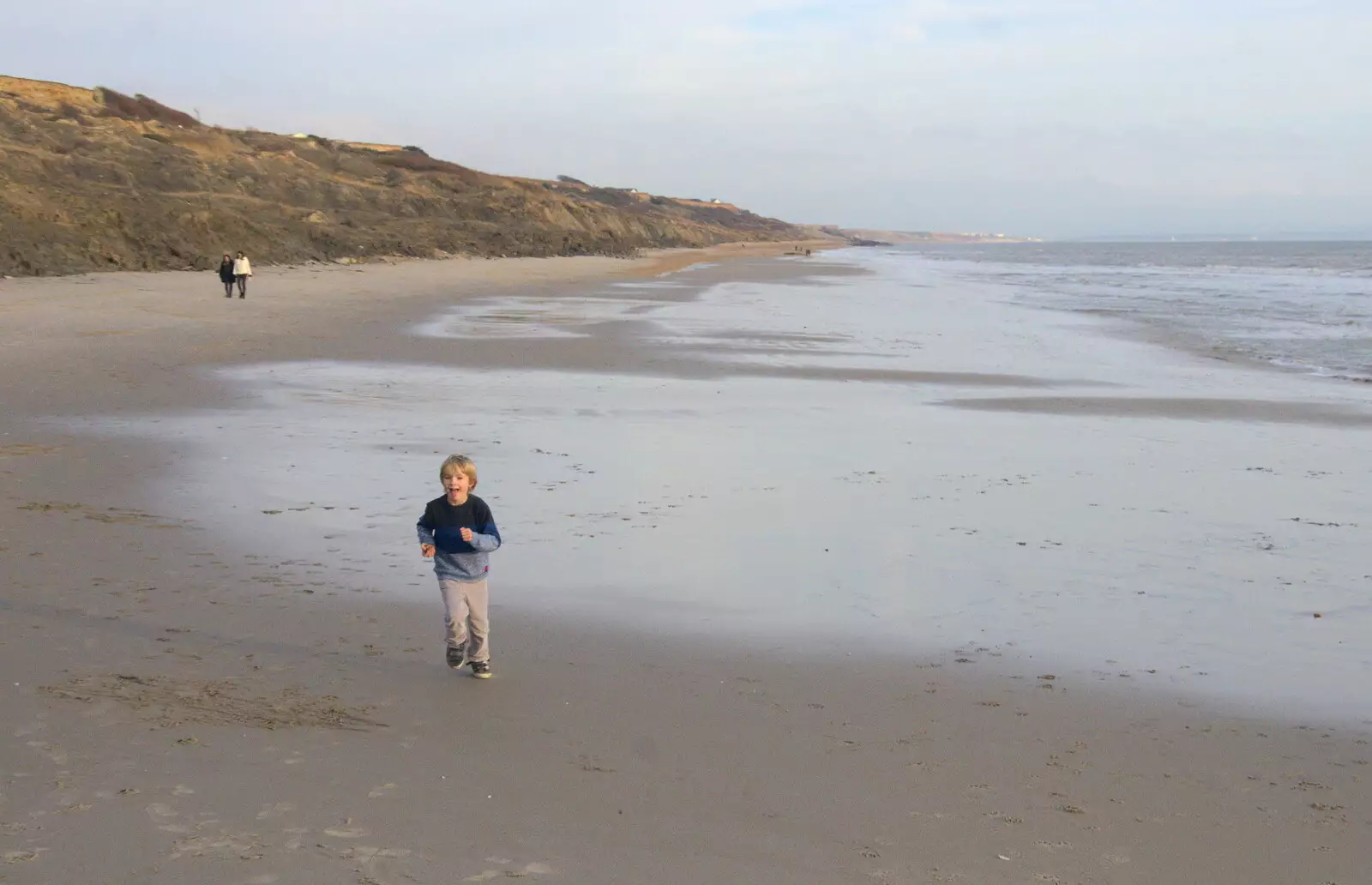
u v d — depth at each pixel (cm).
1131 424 1655
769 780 509
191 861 407
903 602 810
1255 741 575
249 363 2064
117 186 5488
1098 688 648
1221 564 926
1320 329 3397
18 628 674
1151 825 476
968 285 6097
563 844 439
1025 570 898
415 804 468
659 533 991
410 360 2169
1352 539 1015
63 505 1005
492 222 9750
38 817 434
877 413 1688
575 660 674
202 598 762
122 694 574
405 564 866
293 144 10250
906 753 546
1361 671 686
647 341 2619
